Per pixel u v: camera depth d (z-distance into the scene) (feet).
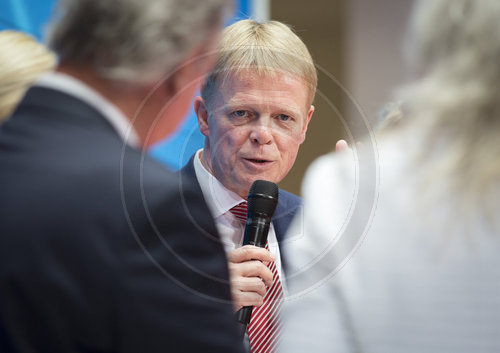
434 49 5.33
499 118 5.08
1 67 8.43
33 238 5.04
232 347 5.33
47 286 4.96
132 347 5.02
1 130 5.59
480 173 5.02
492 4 5.09
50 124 5.45
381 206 5.32
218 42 5.66
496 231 4.99
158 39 5.32
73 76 5.59
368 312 5.21
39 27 13.25
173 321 5.11
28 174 5.25
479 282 5.00
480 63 5.10
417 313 5.09
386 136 5.56
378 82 10.64
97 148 5.34
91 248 5.01
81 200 5.11
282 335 5.97
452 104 5.09
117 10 5.32
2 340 4.99
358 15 11.33
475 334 4.97
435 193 5.11
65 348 4.97
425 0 5.47
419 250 5.13
